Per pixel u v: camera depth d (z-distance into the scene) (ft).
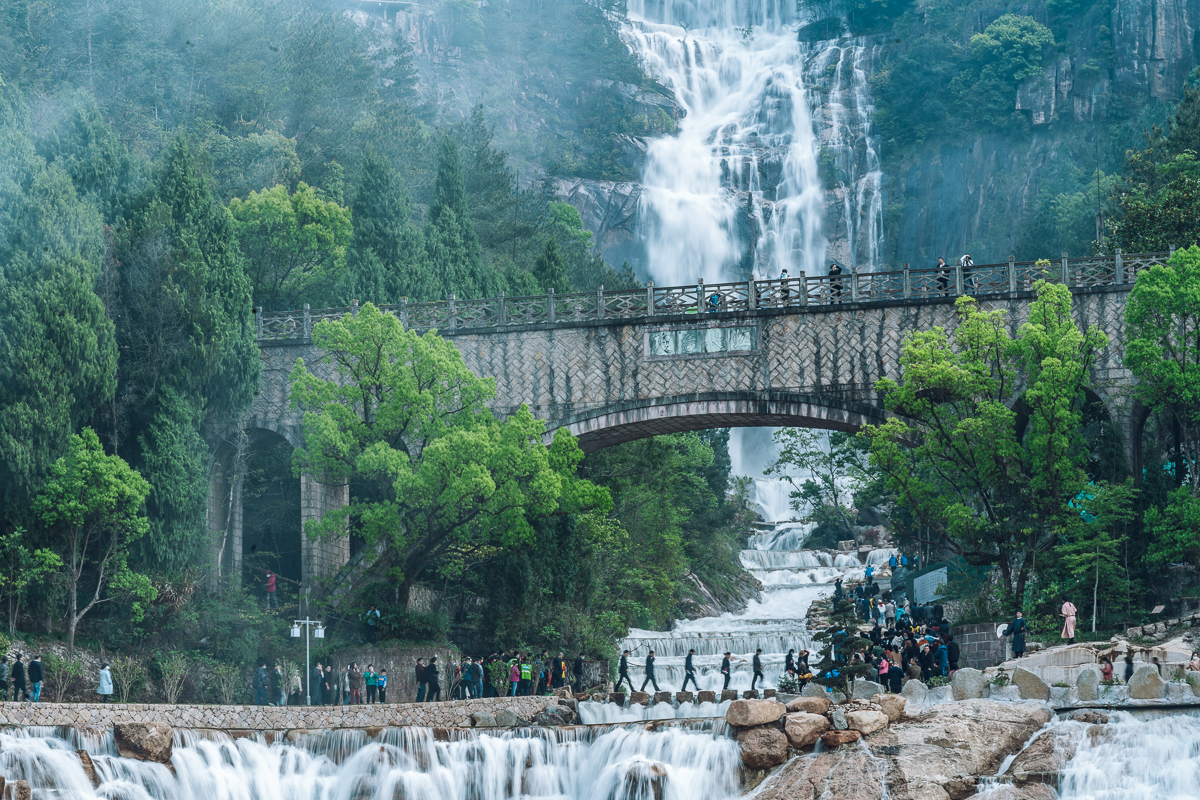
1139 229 199.62
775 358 163.12
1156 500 142.61
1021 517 145.79
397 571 151.84
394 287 200.64
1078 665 112.06
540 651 162.20
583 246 329.93
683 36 588.09
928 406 146.61
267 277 212.84
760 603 248.11
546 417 168.25
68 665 129.80
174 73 293.64
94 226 149.69
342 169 275.39
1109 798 96.17
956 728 103.09
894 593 204.74
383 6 542.16
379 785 113.09
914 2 540.52
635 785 108.17
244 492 179.11
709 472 266.98
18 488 134.82
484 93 540.93
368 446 151.23
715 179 499.10
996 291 160.56
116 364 146.92
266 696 137.69
